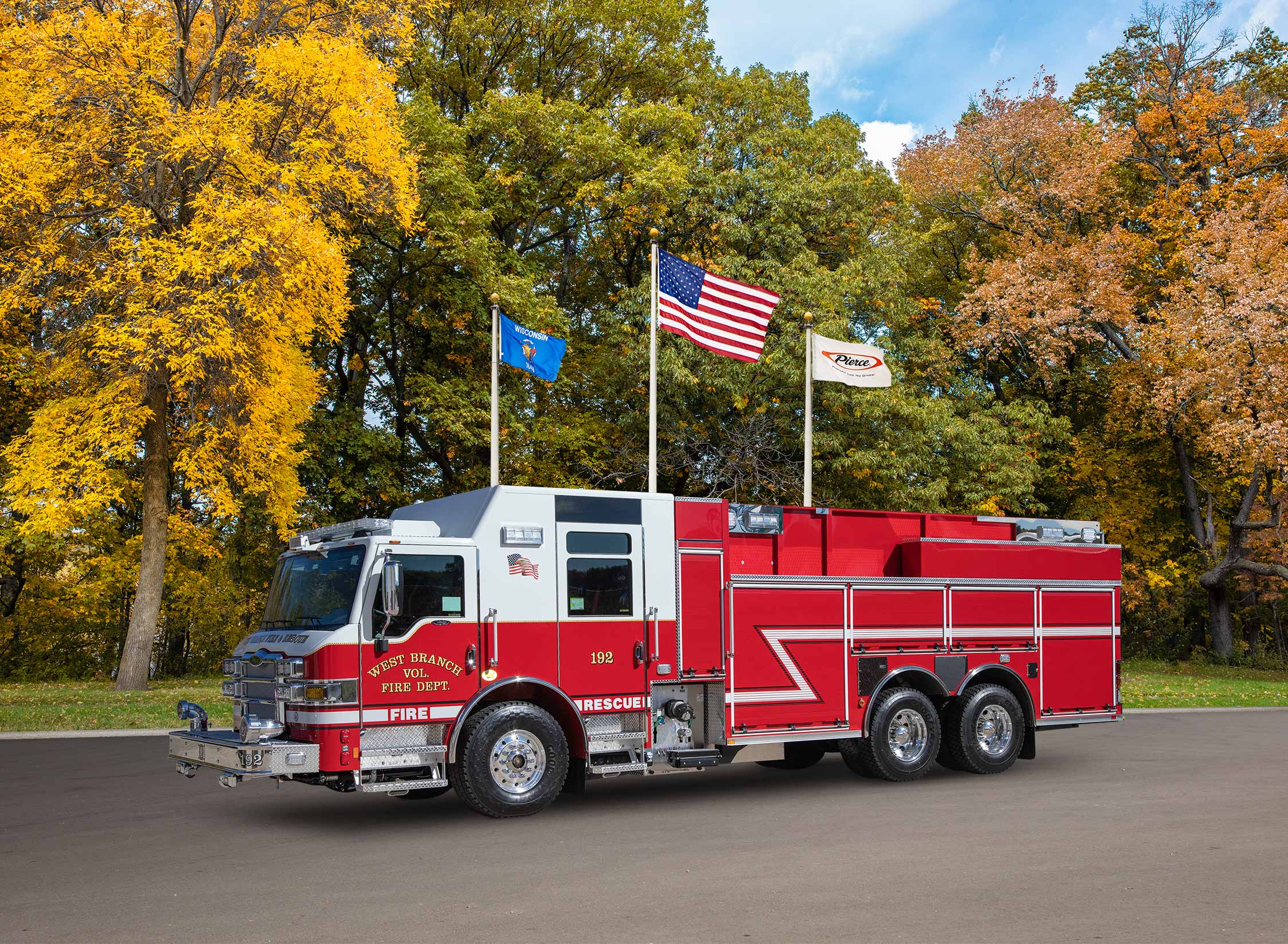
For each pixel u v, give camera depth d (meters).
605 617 10.05
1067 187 33.81
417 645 9.13
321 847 8.21
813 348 19.67
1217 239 30.59
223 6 21.67
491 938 5.72
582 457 28.45
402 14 22.56
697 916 6.12
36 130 19.28
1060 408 38.81
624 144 27.86
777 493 27.61
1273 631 43.28
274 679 9.11
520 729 9.45
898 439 27.44
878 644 11.60
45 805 10.21
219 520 26.53
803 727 11.04
